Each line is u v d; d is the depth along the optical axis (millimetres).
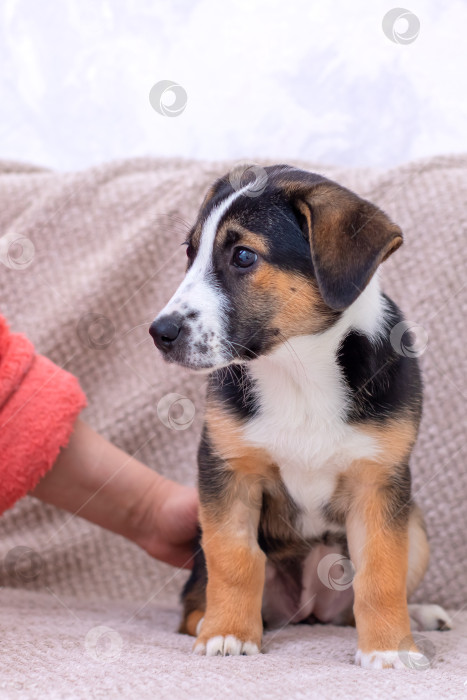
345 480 989
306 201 956
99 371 1236
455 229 1198
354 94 1330
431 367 1175
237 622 945
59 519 1201
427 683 854
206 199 1000
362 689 838
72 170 1404
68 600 1144
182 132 1375
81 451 1097
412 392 983
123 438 1211
